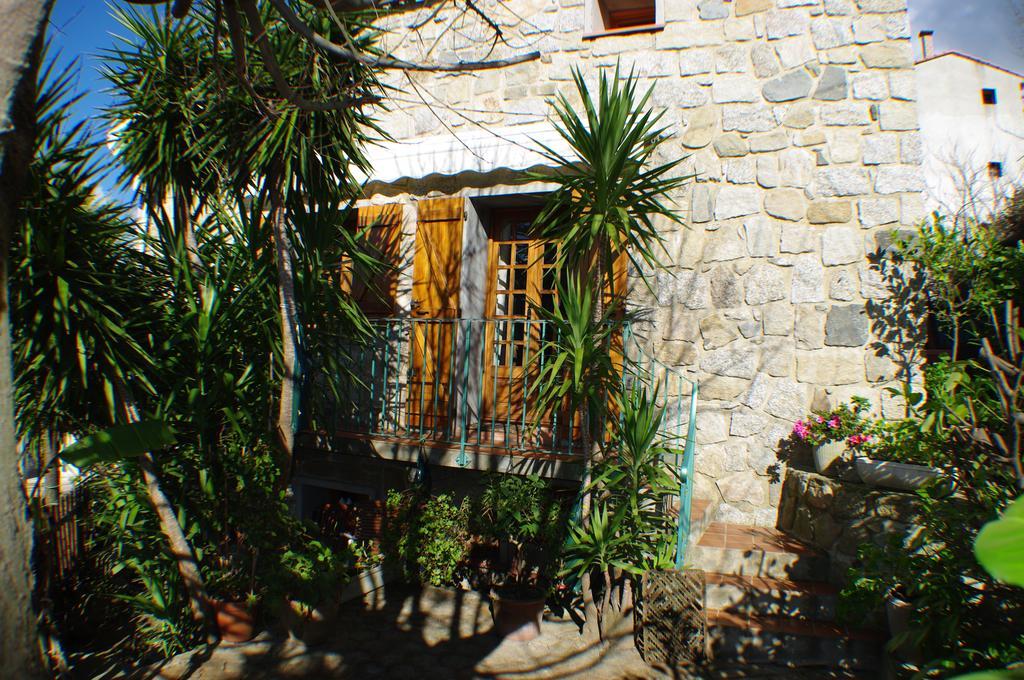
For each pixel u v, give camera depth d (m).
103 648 4.57
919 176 5.19
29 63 1.80
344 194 5.08
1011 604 3.04
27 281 3.56
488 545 5.52
